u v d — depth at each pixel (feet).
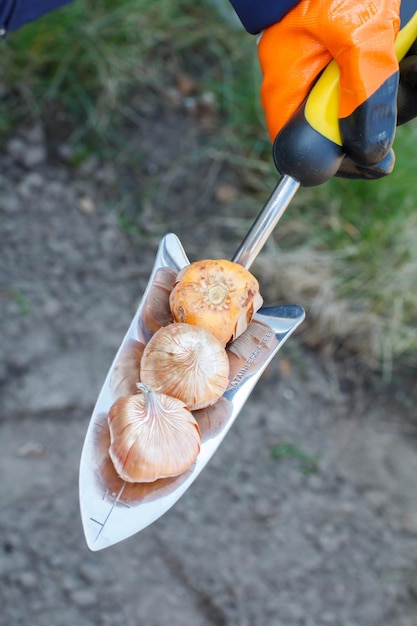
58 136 3.79
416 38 2.27
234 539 3.11
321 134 2.17
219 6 4.28
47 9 2.69
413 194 3.81
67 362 3.27
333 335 3.69
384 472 3.38
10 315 3.28
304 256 3.76
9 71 3.78
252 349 2.21
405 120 2.34
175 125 4.01
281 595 3.05
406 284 3.76
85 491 2.06
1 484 3.04
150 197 3.82
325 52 2.20
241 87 4.16
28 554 2.96
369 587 3.12
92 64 3.95
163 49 4.17
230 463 3.23
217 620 2.98
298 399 3.49
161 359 2.13
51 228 3.55
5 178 3.58
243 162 3.99
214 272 2.18
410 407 3.64
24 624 2.86
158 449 2.06
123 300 3.51
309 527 3.18
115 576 2.98
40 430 3.15
